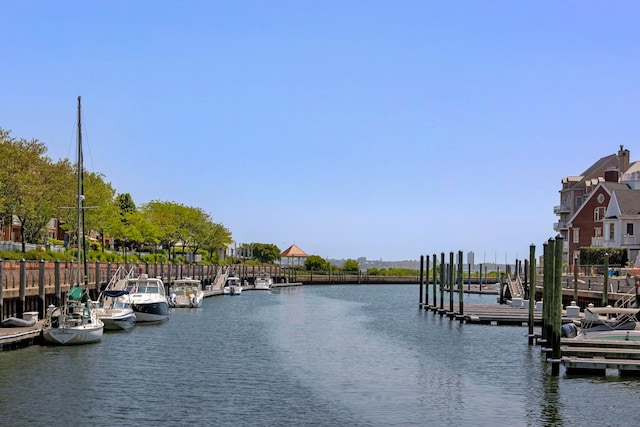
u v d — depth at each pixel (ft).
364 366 133.80
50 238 304.30
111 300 202.69
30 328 149.38
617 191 302.25
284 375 123.34
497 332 192.44
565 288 233.35
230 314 248.93
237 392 108.88
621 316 130.93
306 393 108.99
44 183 232.53
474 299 399.44
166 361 134.82
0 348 137.90
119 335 171.12
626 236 289.94
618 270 246.68
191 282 291.79
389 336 183.01
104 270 228.43
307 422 92.43
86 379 115.44
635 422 93.81
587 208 331.77
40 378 115.14
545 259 150.10
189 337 172.55
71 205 240.73
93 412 95.40
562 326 138.41
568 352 122.62
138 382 114.42
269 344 163.84
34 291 166.61
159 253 427.33
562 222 399.44
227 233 522.06
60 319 150.30
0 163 209.97
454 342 169.89
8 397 102.32
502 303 318.45
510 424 92.79
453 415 96.94
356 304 325.42
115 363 130.21
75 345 147.74
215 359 139.03
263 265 583.17
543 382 117.91
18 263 159.74
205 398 104.47
